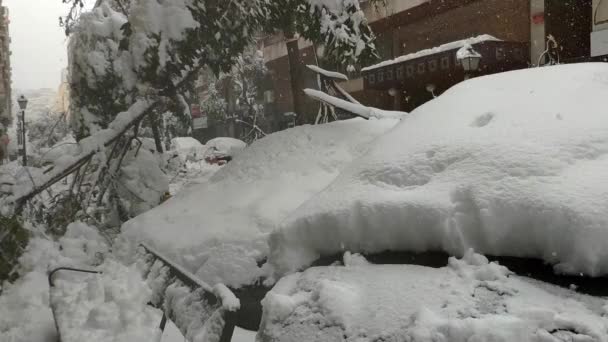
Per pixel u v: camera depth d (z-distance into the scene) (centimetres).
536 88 310
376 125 570
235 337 379
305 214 290
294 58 967
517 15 1936
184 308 319
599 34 1520
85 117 1029
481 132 278
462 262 225
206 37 863
